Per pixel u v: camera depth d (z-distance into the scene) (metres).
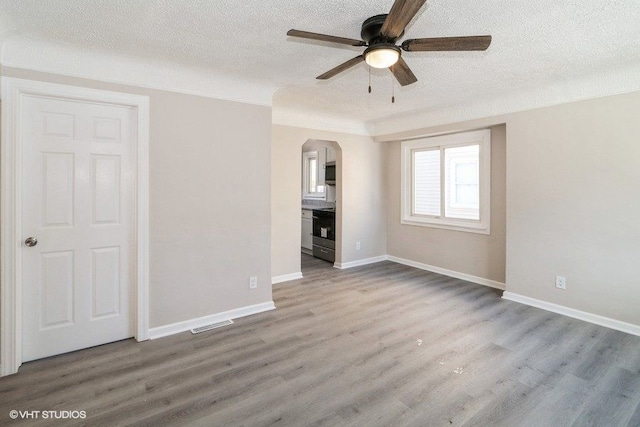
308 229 6.39
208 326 3.04
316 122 4.75
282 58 2.62
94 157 2.58
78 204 2.54
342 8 1.89
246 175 3.25
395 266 5.32
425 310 3.45
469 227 4.45
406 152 5.34
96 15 1.97
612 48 2.41
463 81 3.15
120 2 1.84
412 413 1.89
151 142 2.73
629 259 2.89
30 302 2.39
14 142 2.24
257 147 3.30
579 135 3.14
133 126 2.71
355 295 3.93
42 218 2.41
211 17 2.00
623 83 2.87
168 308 2.87
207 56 2.57
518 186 3.60
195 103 2.93
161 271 2.82
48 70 2.34
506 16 1.96
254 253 3.35
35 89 2.29
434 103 3.98
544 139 3.38
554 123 3.30
